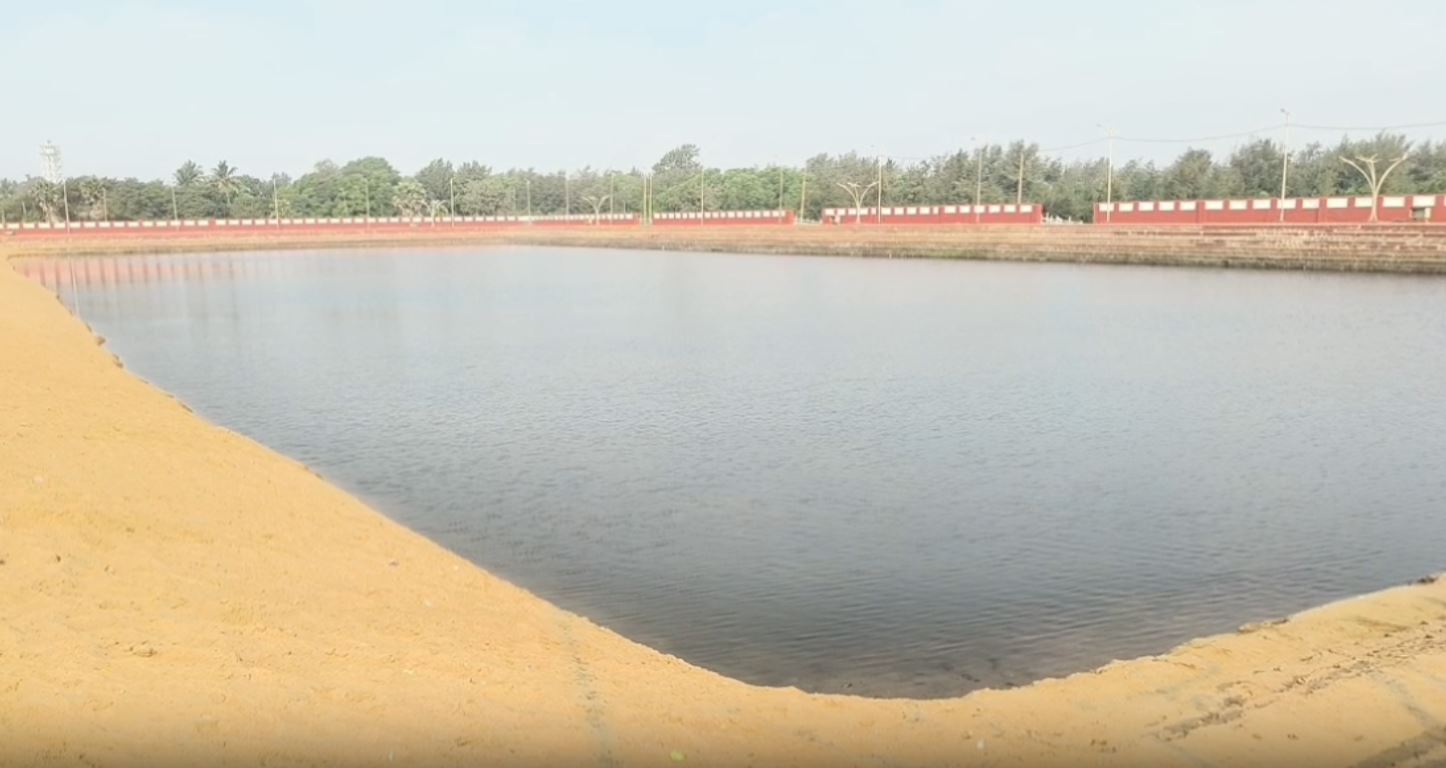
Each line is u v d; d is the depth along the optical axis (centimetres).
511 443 1570
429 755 501
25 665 538
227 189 12525
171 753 470
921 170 11294
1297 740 586
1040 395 1925
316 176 14450
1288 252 4972
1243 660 715
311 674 583
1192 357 2361
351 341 2878
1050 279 4872
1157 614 895
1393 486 1305
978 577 988
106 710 502
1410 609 828
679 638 836
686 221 9856
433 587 834
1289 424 1659
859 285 4694
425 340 2873
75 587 666
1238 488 1299
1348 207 5231
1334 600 927
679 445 1545
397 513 1201
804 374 2192
